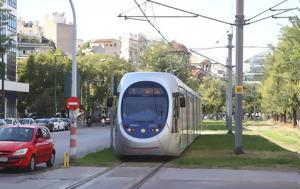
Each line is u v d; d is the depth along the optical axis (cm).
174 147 2456
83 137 4912
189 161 2350
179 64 9656
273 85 6788
